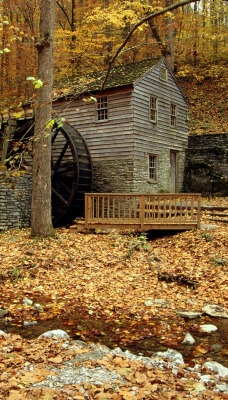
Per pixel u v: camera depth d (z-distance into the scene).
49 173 11.95
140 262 9.63
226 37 29.72
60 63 23.73
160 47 24.11
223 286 7.62
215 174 20.22
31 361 4.22
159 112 19.33
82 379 3.83
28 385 3.61
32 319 5.97
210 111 25.02
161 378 3.93
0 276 8.06
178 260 9.84
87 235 12.70
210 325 5.78
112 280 8.19
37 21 23.16
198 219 12.59
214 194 20.12
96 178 18.47
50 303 6.76
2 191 15.62
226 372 4.25
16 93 24.22
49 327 5.68
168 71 20.12
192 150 21.45
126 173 17.55
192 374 4.16
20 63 25.69
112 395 3.47
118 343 5.17
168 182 20.05
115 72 18.98
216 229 12.39
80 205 17.20
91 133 18.64
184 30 28.34
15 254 9.86
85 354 4.51
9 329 5.54
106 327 5.74
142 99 17.92
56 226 17.06
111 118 17.91
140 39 25.27
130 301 6.93
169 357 4.63
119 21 20.52
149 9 21.56
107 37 23.22
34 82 4.73
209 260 9.49
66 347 4.77
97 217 13.03
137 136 17.53
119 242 11.48
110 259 9.74
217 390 3.80
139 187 17.75
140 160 17.80
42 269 8.70
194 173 20.97
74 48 24.22
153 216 12.77
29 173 16.91
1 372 3.80
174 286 7.85
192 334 5.53
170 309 6.58
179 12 26.58
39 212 11.92
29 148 6.88
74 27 26.81
